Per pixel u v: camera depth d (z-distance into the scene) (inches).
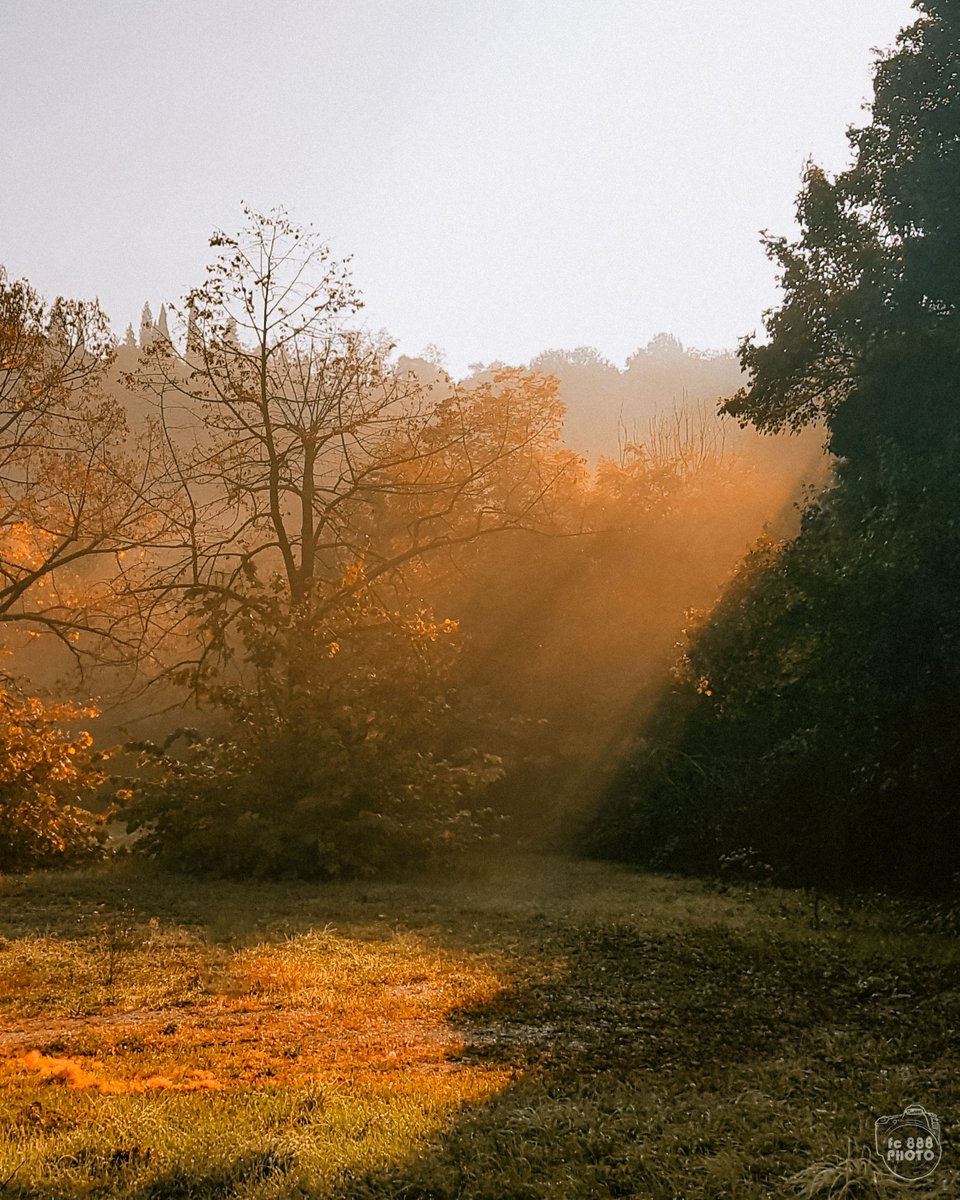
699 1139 252.5
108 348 1058.7
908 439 729.6
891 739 755.4
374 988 453.7
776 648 794.8
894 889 793.6
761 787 930.1
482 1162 239.9
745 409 872.9
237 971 479.2
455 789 965.2
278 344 1119.0
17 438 1048.2
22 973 468.8
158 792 918.4
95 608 1099.9
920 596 669.3
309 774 892.0
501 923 642.2
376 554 1149.7
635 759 1101.7
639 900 758.5
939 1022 398.0
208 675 1002.1
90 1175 232.2
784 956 532.7
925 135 737.6
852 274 800.9
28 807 928.3
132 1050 358.0
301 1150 245.3
